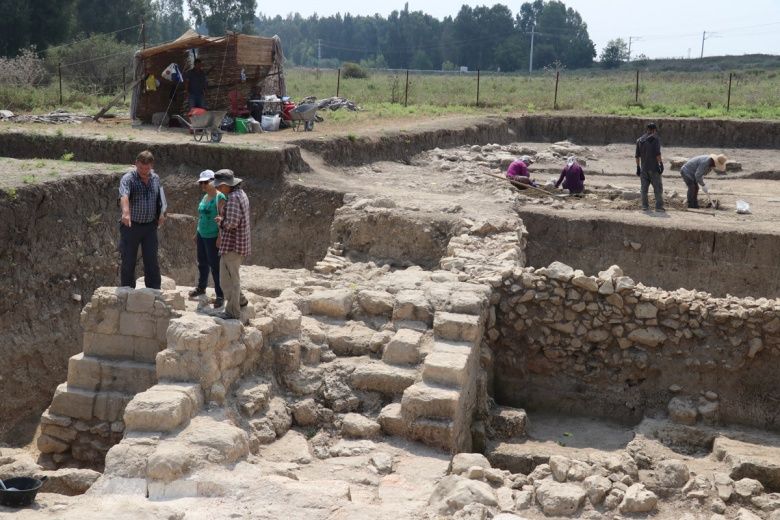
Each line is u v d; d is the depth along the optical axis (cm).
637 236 1605
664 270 1586
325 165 2069
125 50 4297
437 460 815
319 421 896
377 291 1074
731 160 2600
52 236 1323
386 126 2600
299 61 14762
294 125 2420
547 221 1656
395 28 12712
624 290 1109
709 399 1083
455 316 984
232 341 866
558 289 1133
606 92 4294
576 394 1135
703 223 1614
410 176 2108
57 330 1273
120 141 1978
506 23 11831
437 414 848
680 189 2127
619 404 1118
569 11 12206
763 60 8144
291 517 625
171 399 750
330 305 1043
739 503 799
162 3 10962
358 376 917
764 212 1777
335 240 1521
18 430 1130
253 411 849
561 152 2789
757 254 1533
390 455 818
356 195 1731
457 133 2694
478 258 1262
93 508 632
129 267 1012
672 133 3075
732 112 3288
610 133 3161
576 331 1130
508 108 3416
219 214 896
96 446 930
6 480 658
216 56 2392
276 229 1791
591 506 743
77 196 1404
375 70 8094
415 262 1460
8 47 4847
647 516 746
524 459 950
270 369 928
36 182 1328
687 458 973
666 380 1103
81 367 940
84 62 4012
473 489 689
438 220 1473
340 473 774
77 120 2462
